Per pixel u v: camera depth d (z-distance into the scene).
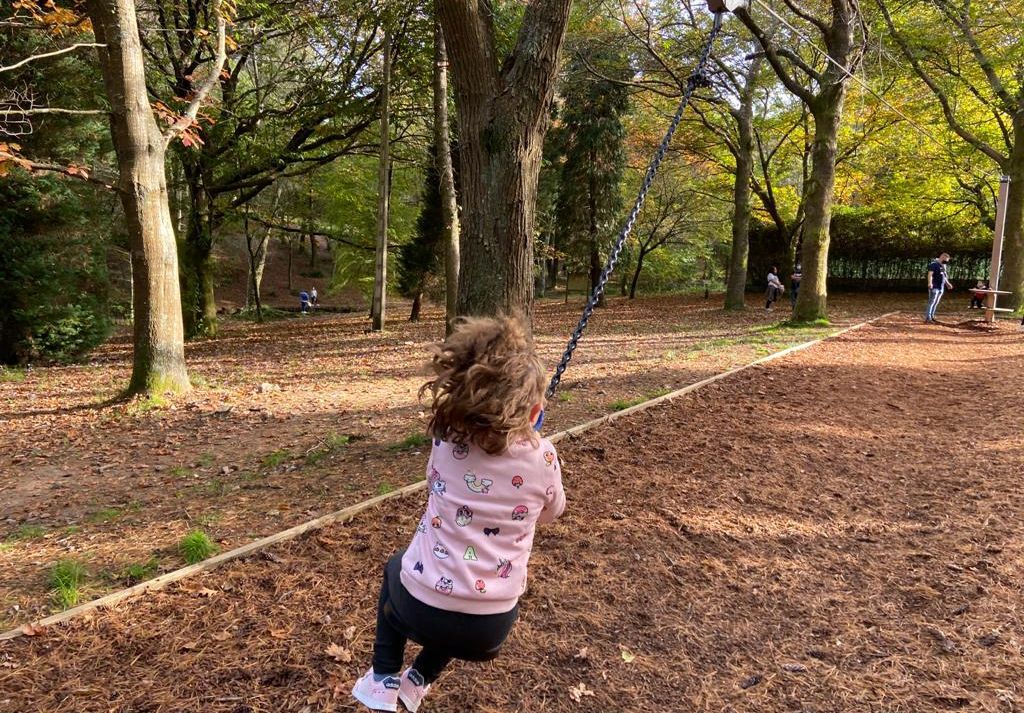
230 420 7.80
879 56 14.94
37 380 11.37
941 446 6.24
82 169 8.09
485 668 2.98
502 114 5.29
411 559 2.11
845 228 30.38
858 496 5.01
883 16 16.67
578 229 27.17
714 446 6.12
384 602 2.21
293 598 3.51
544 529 4.36
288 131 20.83
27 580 3.79
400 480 5.25
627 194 31.02
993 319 16.94
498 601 2.03
